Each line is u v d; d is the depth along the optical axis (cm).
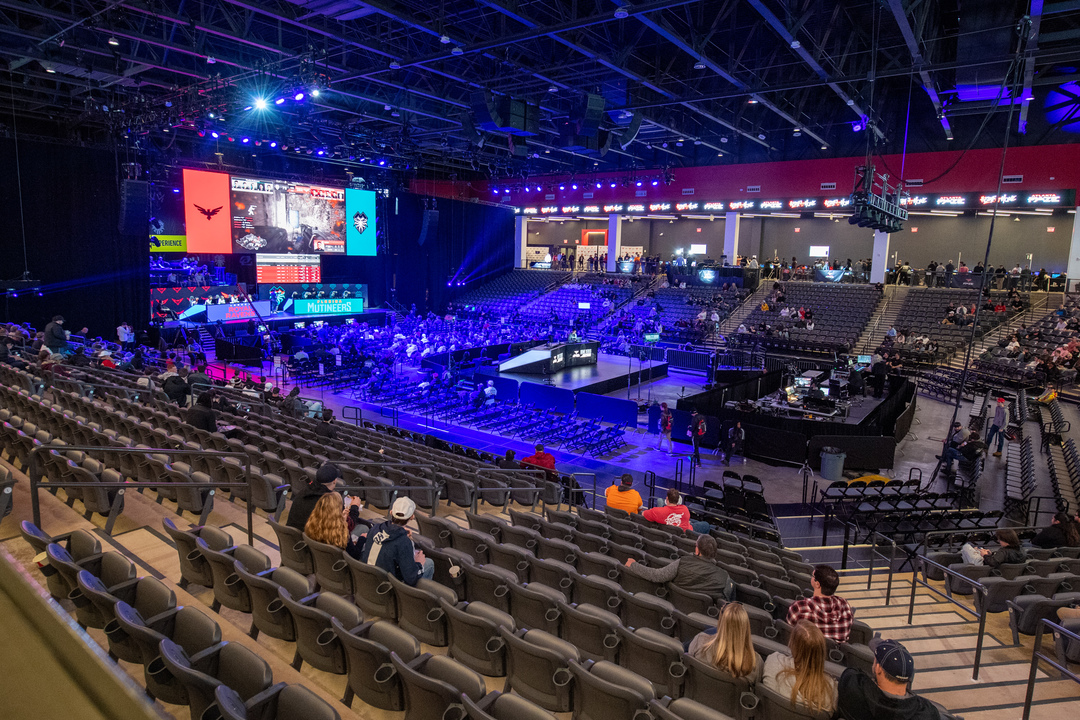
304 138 3447
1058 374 2409
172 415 1239
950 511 1316
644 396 2758
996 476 1742
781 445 1950
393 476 1109
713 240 4847
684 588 665
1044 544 1041
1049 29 2042
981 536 1229
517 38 1741
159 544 689
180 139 3328
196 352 2894
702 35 2020
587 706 428
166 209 3253
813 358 3250
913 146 3266
